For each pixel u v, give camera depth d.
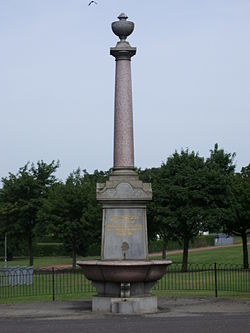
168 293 25.02
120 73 20.14
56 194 45.22
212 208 40.72
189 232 41.50
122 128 19.92
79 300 22.98
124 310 18.33
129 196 19.41
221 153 49.47
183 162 42.09
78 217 44.31
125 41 20.44
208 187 40.34
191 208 40.09
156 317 17.34
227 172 48.91
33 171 51.31
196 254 62.28
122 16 20.91
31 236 50.62
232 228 43.72
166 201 40.81
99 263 18.55
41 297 24.70
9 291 28.03
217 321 16.22
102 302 18.97
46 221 45.03
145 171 48.19
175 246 78.88
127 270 18.38
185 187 40.44
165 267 19.36
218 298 22.62
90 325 15.78
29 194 50.53
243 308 19.39
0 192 50.97
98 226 43.72
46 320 17.14
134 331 14.55
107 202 19.53
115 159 19.98
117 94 20.12
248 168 53.22
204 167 41.53
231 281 31.11
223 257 56.03
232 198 41.34
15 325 16.16
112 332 14.45
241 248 70.19
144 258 19.39
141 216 19.61
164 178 41.88
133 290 19.03
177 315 17.72
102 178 52.72
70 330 14.93
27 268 32.12
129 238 19.44
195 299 22.28
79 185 45.56
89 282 32.25
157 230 44.41
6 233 50.78
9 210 49.75
